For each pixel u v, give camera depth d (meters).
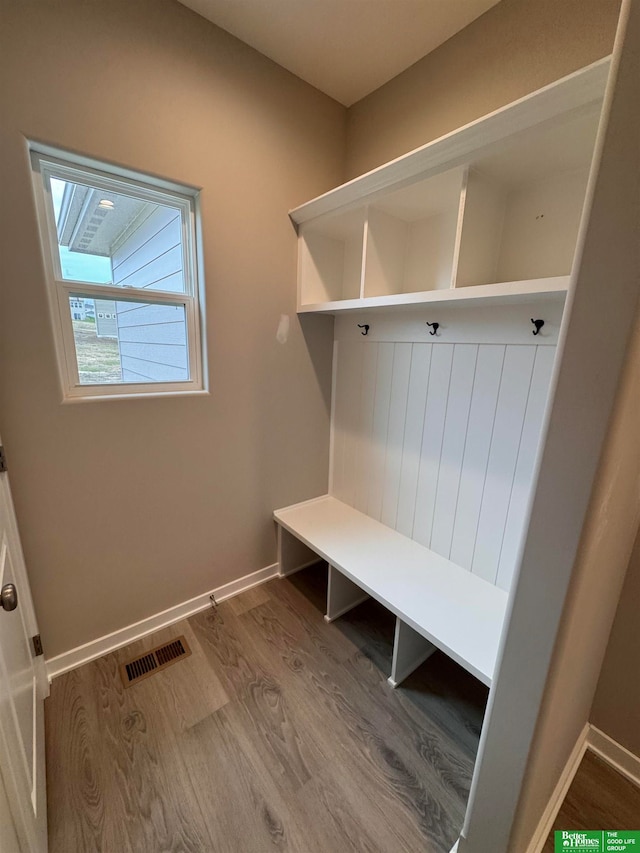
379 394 1.96
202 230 1.56
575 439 0.62
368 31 1.46
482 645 1.24
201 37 1.42
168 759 1.23
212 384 1.74
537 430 1.34
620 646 1.18
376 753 1.27
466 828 0.96
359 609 1.97
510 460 1.44
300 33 1.48
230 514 1.95
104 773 1.19
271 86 1.64
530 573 0.72
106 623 1.63
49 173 1.29
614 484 0.69
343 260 2.07
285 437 2.08
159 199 1.53
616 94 0.51
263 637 1.76
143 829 1.06
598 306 0.57
